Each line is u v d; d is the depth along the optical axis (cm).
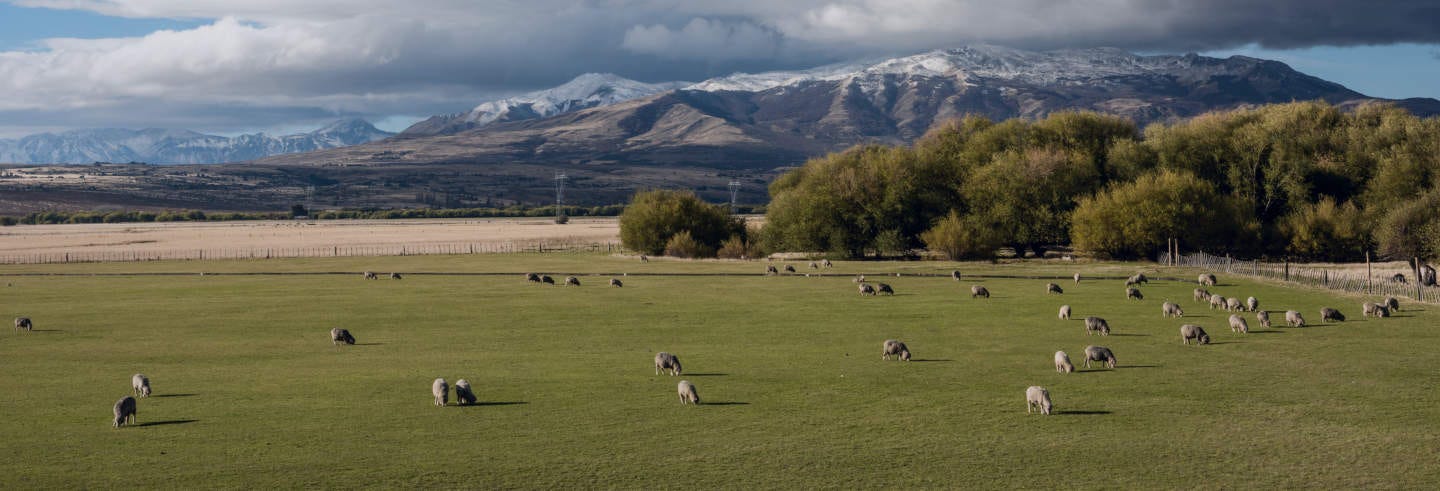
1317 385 4722
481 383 5028
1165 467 3453
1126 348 5888
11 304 8944
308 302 8981
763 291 9662
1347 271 10569
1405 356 5444
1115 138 15438
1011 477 3359
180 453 3700
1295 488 3225
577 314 7938
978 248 13975
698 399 4506
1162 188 12962
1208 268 11525
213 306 8700
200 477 3397
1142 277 9950
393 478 3388
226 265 14388
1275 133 14162
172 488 3272
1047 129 15888
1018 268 12144
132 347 6362
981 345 6106
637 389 4838
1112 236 13088
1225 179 14338
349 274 12356
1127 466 3469
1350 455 3566
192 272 12938
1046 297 8750
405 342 6519
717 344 6316
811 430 4000
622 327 7156
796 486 3291
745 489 3266
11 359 5900
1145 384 4803
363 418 4253
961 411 4294
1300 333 6334
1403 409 4222
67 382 5156
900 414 4256
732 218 17300
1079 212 13512
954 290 9488
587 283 10762
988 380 4975
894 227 15012
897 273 11612
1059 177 14388
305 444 3825
